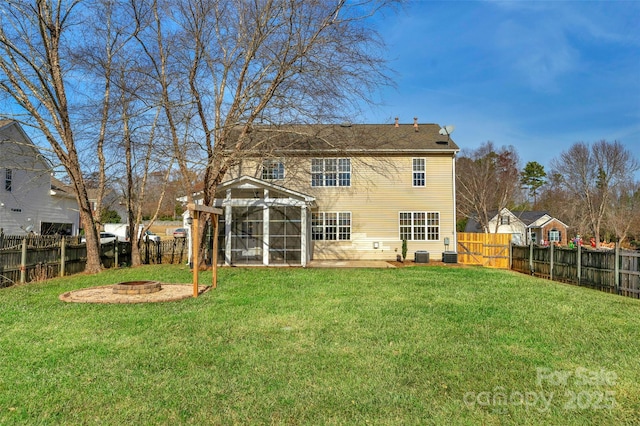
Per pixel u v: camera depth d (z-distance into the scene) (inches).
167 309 281.0
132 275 488.4
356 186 781.3
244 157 580.7
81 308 283.3
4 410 129.9
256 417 126.3
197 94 535.2
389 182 780.0
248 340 205.8
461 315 263.9
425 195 776.3
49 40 505.7
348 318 253.9
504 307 292.5
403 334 217.6
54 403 135.0
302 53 501.7
